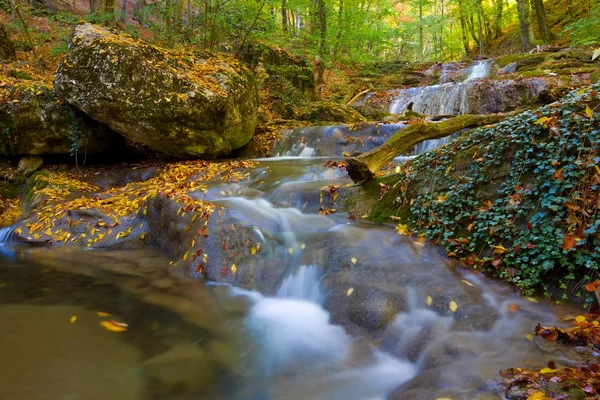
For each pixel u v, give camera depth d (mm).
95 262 5098
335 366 2906
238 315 3713
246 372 2824
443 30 29031
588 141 3568
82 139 8375
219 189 6340
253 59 13414
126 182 8297
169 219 5504
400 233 4477
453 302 3246
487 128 4625
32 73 9539
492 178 4156
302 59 15305
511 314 3076
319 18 15062
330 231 4668
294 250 4465
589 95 3889
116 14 10680
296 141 9969
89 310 3721
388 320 3191
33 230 5957
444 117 10297
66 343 3084
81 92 7352
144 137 7977
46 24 13539
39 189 7410
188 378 2719
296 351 3113
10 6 11445
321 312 3668
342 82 19656
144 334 3311
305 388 2641
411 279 3609
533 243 3510
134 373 2736
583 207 3328
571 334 2652
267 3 11383
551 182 3609
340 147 9406
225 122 8570
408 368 2801
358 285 3635
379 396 2525
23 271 4746
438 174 4672
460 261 3906
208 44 11352
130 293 4156
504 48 24578
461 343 2775
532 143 3934
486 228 3889
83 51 7301
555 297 3264
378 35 16422
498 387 2193
